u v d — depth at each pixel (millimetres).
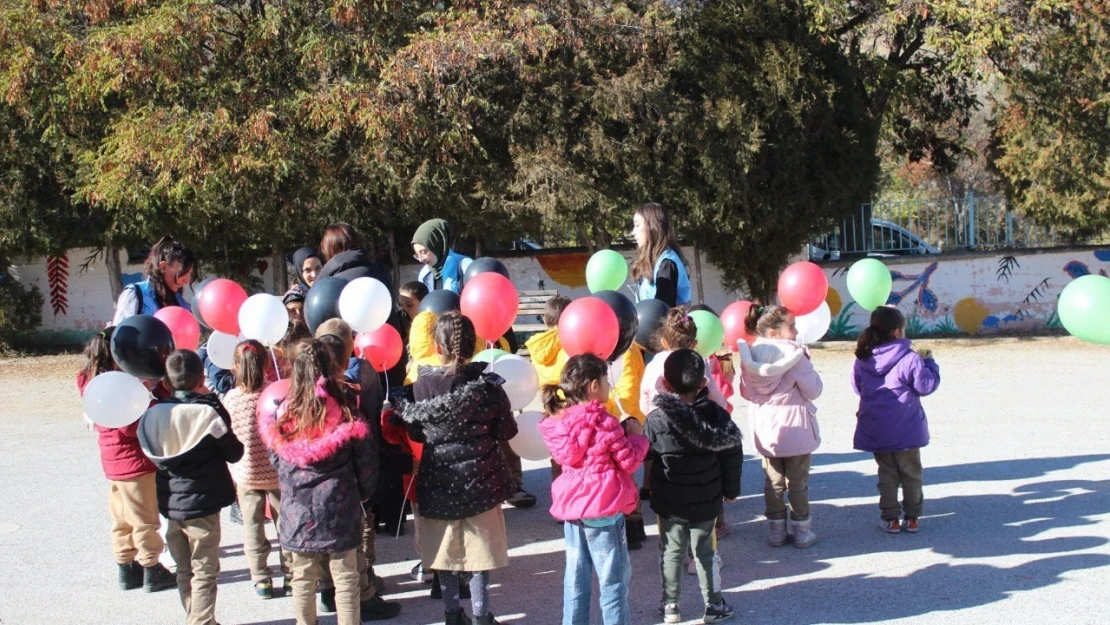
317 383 4148
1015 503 6012
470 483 4258
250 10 13828
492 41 12438
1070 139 14406
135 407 4621
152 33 12180
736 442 4316
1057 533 5426
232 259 16109
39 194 14961
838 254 16281
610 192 13977
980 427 8234
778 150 14141
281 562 5156
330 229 6273
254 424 4879
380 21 13406
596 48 13758
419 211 14492
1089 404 9047
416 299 6074
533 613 4727
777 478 5426
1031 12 14281
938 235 15969
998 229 15617
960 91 17562
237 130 12641
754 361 5281
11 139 14352
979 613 4426
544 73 13570
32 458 8453
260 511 4996
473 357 4930
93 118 14055
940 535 5520
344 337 4719
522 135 13898
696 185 14086
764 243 14891
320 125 12914
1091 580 4738
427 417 4293
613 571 4094
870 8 14867
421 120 12938
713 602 4438
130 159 12516
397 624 4656
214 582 4414
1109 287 4504
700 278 15633
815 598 4715
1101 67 14180
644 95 13406
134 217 14812
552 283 15977
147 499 5066
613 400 5348
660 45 13523
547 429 4152
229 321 5590
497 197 13695
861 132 14898
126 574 5223
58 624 4766
